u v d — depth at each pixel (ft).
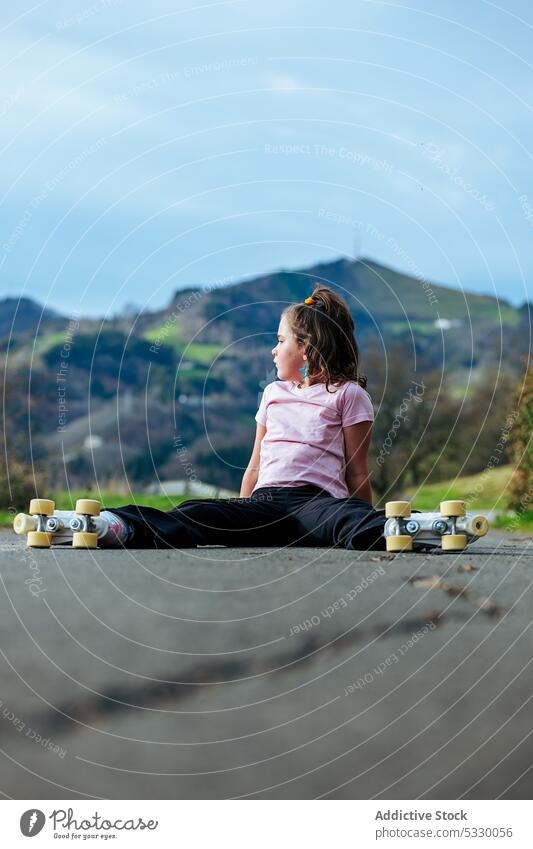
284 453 10.96
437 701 3.26
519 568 7.63
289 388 11.63
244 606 5.24
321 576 6.82
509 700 3.29
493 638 4.42
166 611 5.03
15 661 3.74
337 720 3.03
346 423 11.19
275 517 10.57
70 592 5.80
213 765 2.62
